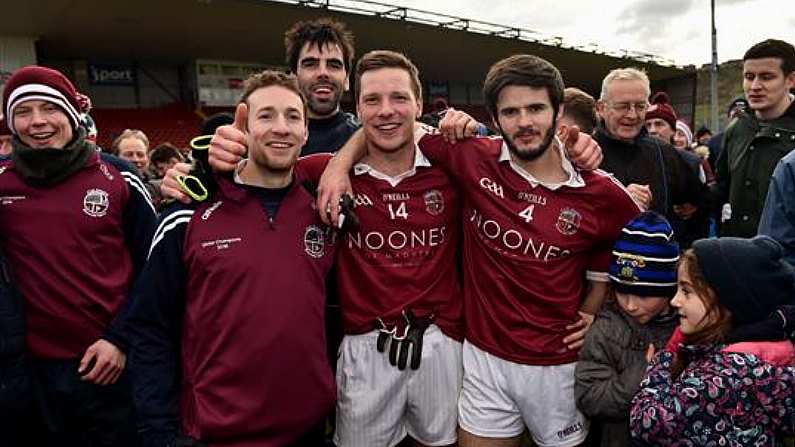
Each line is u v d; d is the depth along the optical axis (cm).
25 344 245
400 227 226
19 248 247
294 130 200
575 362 228
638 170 307
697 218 340
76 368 255
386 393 223
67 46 1659
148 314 204
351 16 1705
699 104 3103
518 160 227
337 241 223
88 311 253
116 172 268
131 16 1466
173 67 2014
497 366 227
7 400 240
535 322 223
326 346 213
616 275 213
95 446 263
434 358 226
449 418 233
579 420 231
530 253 223
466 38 2056
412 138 230
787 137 323
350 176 229
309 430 209
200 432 195
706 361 176
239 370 192
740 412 166
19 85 246
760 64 329
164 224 205
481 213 229
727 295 173
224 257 195
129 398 263
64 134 253
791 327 174
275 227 202
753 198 334
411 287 225
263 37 1747
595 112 344
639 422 179
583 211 224
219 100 1973
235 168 206
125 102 1930
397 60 222
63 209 249
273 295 194
